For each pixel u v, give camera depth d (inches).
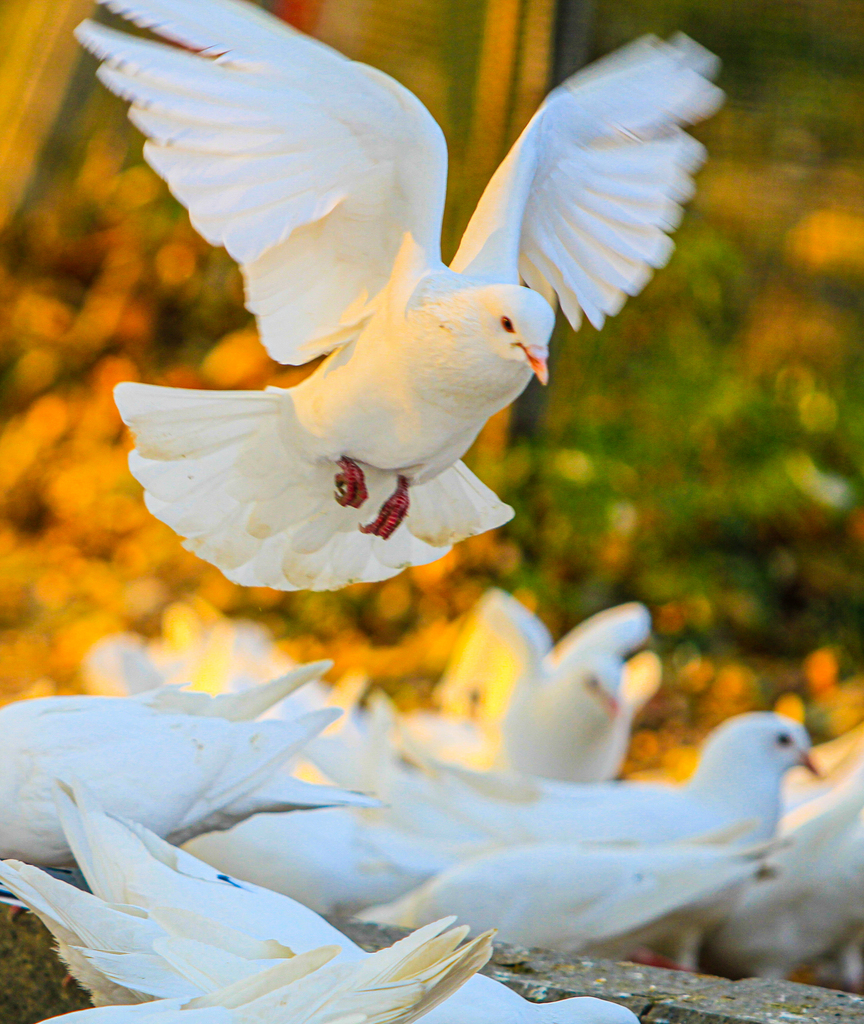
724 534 682.8
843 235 738.2
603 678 449.1
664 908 304.7
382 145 194.9
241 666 464.1
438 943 161.8
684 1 705.6
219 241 198.4
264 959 181.0
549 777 459.5
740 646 649.0
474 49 653.3
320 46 186.7
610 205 221.8
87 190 802.8
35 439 738.8
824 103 728.3
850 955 354.0
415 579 661.3
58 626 619.2
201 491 216.1
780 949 349.7
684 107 219.1
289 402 208.2
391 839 343.9
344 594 658.2
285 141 192.7
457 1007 183.0
